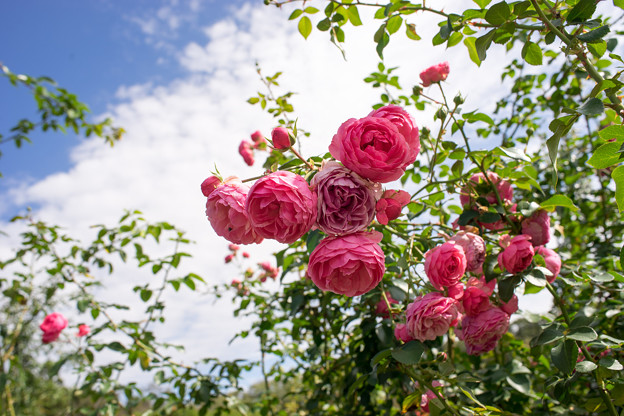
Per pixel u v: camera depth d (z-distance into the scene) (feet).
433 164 2.13
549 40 1.56
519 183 2.13
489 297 1.91
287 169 1.57
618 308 2.15
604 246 2.93
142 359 3.19
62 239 3.70
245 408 3.24
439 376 1.62
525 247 1.72
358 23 2.10
